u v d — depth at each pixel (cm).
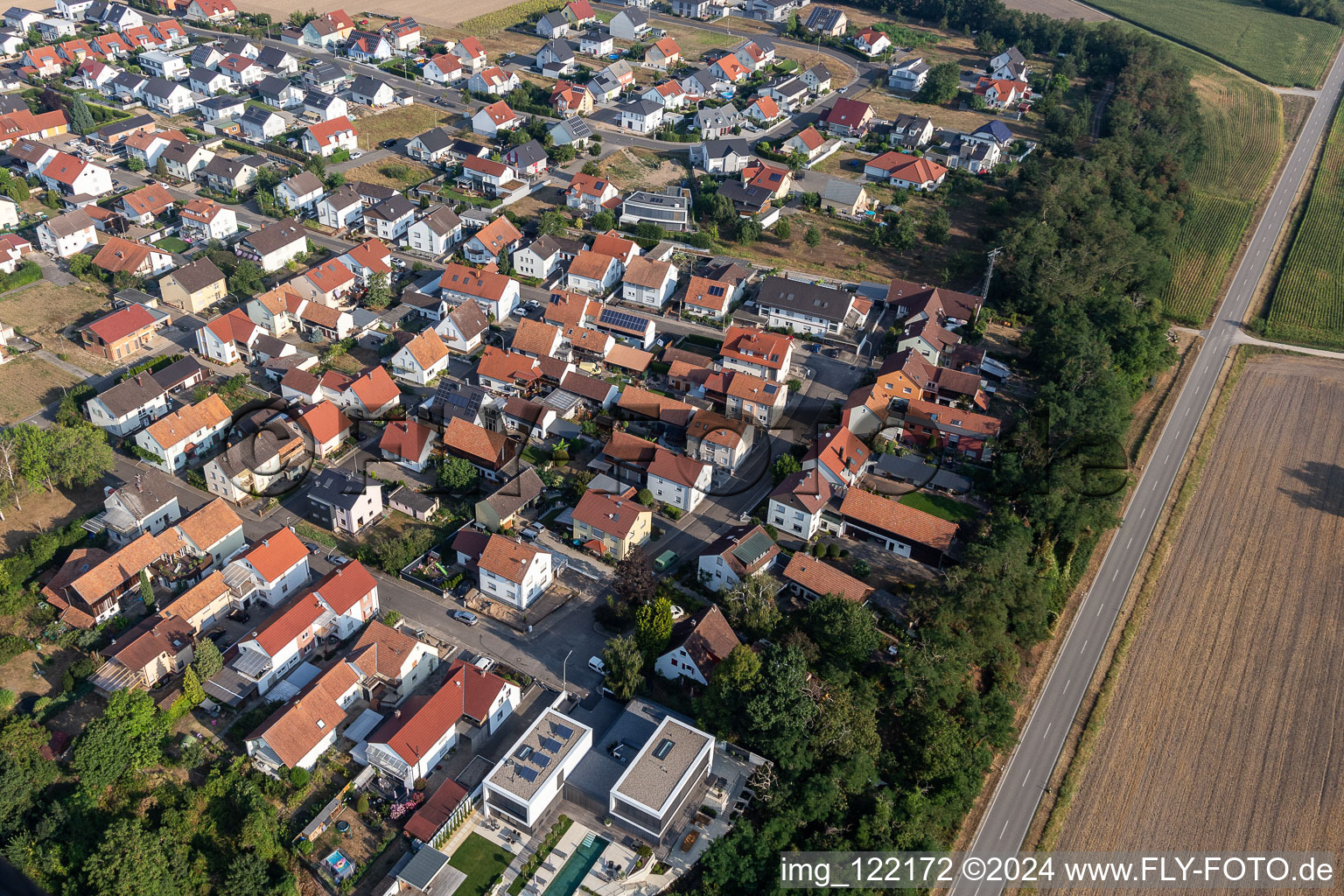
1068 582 12531
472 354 16200
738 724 9825
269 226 18062
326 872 8650
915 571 12494
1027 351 16812
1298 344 18512
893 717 10388
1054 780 10162
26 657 10431
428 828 8912
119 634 10769
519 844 9075
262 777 9262
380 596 11662
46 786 9144
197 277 16550
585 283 17988
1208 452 15362
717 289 17500
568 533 12706
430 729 9588
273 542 11469
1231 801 10050
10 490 12200
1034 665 11475
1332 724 10912
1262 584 12850
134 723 9338
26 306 16350
